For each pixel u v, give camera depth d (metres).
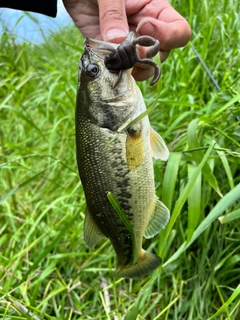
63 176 0.76
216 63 0.65
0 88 0.85
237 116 0.53
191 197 0.42
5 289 0.51
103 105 0.37
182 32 0.45
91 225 0.40
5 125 0.88
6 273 0.52
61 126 0.84
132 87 0.38
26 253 0.61
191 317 0.50
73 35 1.08
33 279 0.60
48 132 0.84
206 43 0.63
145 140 0.38
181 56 0.62
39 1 0.58
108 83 0.37
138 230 0.39
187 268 0.55
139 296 0.50
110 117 0.37
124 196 0.38
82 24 0.55
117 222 0.39
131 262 0.40
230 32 0.64
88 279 0.60
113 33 0.42
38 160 0.80
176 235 0.57
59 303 0.56
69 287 0.56
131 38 0.37
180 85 0.64
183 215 0.57
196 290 0.53
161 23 0.43
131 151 0.37
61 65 0.98
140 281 0.57
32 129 0.89
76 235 0.62
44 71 1.08
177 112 0.64
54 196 0.73
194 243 0.57
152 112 0.70
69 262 0.61
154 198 0.40
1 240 0.61
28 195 0.76
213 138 0.56
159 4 0.47
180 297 0.52
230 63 0.62
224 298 0.53
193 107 0.59
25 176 0.79
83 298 0.57
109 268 0.56
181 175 0.55
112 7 0.42
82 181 0.39
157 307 0.55
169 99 0.65
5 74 0.85
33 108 0.99
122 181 0.38
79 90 0.38
